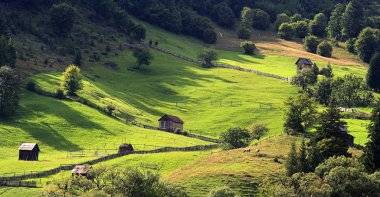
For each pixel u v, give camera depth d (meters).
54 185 151.25
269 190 150.25
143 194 145.50
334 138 174.00
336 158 159.00
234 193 147.88
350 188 145.38
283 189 144.75
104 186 146.88
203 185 160.25
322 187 144.00
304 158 164.75
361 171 152.12
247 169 168.62
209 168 172.75
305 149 168.00
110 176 150.75
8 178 173.50
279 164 172.62
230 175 164.62
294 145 168.50
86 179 150.25
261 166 171.00
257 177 163.25
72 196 144.38
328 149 171.62
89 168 161.25
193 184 161.00
